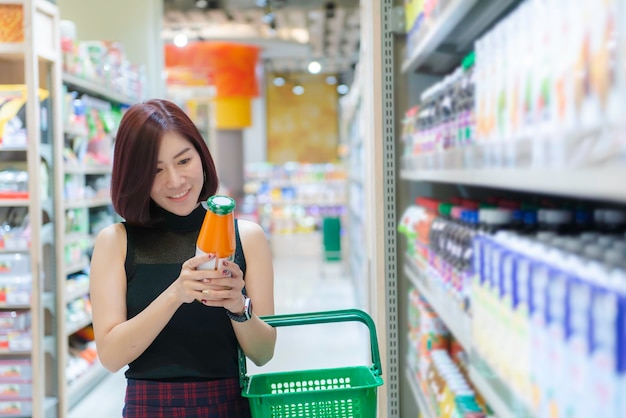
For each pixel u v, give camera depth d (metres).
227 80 15.93
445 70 3.09
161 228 1.88
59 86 4.36
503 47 1.29
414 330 2.95
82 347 5.35
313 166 17.22
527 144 1.08
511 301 1.19
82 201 5.24
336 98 22.91
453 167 1.79
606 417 0.80
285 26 13.84
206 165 1.88
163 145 1.75
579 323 0.88
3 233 4.05
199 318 1.81
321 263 12.83
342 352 6.21
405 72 3.07
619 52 0.79
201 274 1.55
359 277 7.80
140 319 1.66
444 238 2.13
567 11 0.96
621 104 0.78
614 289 0.80
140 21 7.20
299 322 1.80
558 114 0.99
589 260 0.93
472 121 1.78
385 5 2.95
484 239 1.45
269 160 23.11
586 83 0.89
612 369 0.78
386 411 2.96
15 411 4.02
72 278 5.24
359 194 7.58
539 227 1.46
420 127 2.60
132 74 6.60
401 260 3.19
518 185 1.11
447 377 2.22
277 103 22.91
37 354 4.00
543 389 1.02
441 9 2.03
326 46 16.42
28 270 4.05
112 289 1.82
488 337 1.38
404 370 3.12
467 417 1.87
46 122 4.29
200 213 1.92
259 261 1.92
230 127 16.95
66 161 4.86
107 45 6.18
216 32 15.73
